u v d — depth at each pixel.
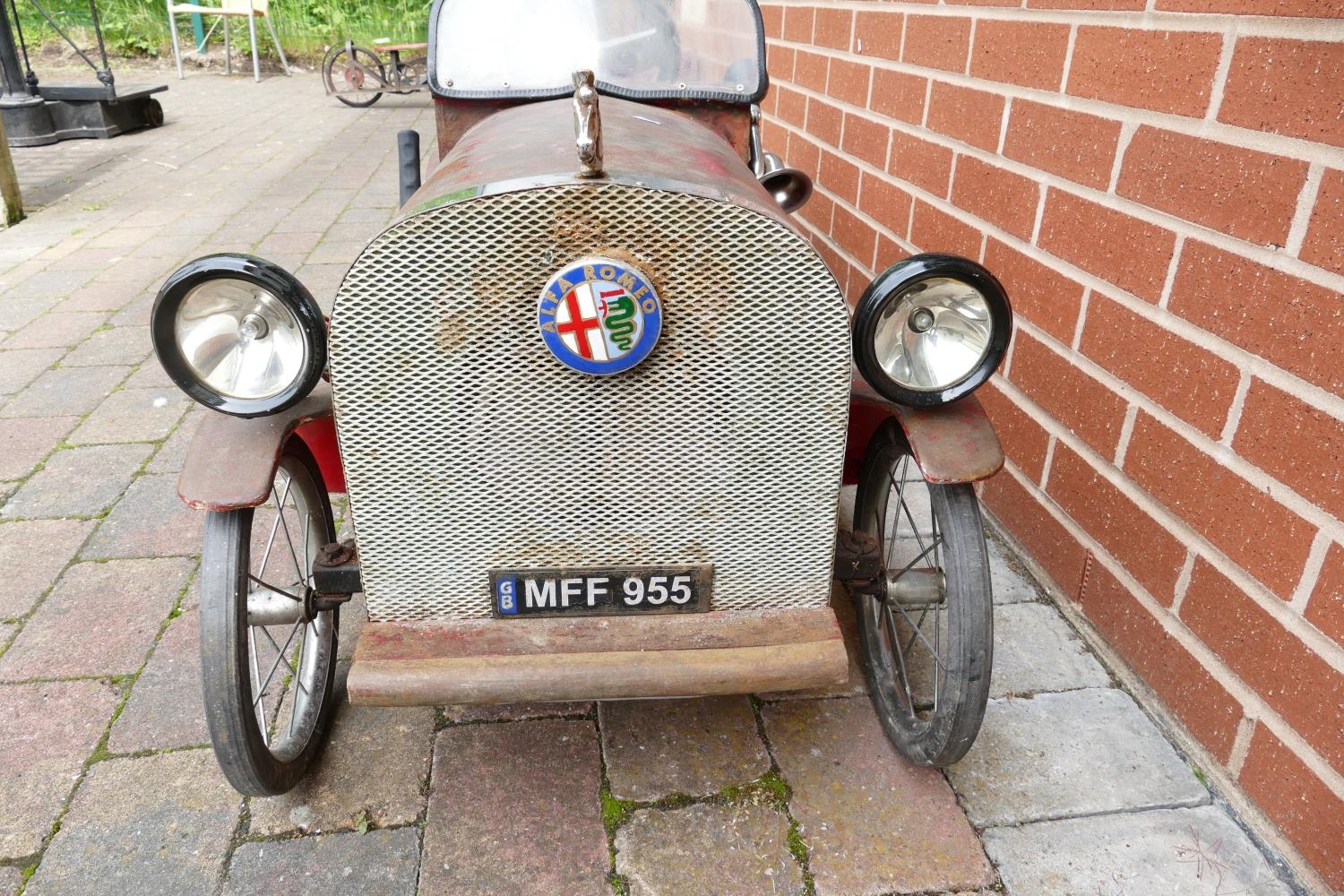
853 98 3.71
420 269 1.49
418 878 1.79
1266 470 1.81
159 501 3.01
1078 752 2.07
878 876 1.79
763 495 1.71
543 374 1.58
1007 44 2.59
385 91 10.09
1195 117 1.92
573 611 1.80
